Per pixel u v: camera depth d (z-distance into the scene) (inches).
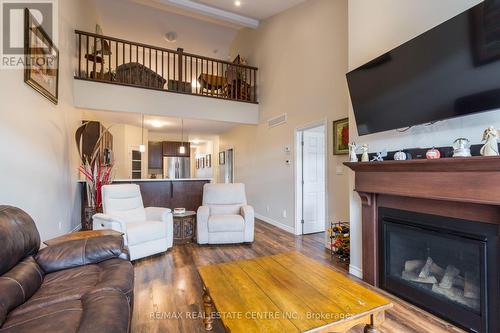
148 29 295.0
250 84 240.5
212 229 150.2
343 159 141.0
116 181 198.5
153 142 361.1
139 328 73.4
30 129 103.6
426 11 82.9
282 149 198.7
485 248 67.4
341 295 60.5
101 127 204.7
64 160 148.5
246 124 240.7
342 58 141.6
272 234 180.4
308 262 81.2
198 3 200.1
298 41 179.9
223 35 311.3
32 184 104.6
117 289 60.4
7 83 87.6
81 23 195.8
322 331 49.4
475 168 64.4
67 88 156.8
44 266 69.8
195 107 211.6
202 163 457.4
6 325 46.1
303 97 174.2
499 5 57.8
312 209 185.6
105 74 198.4
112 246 79.5
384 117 90.2
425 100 75.9
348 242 127.6
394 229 92.6
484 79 61.9
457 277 76.7
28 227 67.8
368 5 103.1
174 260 127.5
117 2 255.4
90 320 45.9
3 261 54.4
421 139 84.4
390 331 72.2
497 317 65.5
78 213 181.0
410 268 90.3
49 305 54.1
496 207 65.2
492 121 67.6
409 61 79.2
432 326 74.5
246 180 267.0
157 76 204.8
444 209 77.1
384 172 90.7
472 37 63.3
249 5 194.9
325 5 154.9
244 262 81.4
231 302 57.4
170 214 144.1
